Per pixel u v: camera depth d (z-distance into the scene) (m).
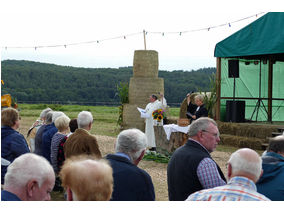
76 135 4.34
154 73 16.78
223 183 3.51
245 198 2.72
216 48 14.27
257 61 15.48
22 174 2.35
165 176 8.16
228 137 12.84
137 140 3.38
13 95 64.12
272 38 12.61
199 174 3.52
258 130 12.48
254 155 2.82
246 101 15.44
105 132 16.28
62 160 5.65
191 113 11.37
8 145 4.69
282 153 3.64
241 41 13.45
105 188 2.23
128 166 3.25
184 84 64.44
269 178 3.43
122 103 16.94
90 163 2.28
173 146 9.92
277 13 12.49
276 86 16.14
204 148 3.71
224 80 14.80
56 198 6.08
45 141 6.14
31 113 25.97
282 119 16.30
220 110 14.73
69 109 30.39
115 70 82.31
